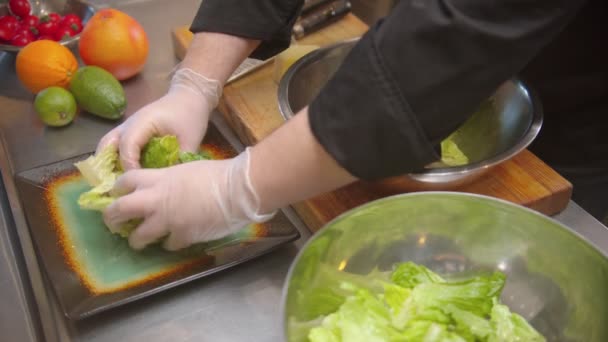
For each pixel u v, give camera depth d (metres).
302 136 0.95
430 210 1.01
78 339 0.99
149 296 1.03
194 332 1.00
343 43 1.25
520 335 0.96
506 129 1.19
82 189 1.14
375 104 0.90
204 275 1.03
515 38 0.89
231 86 1.30
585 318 0.96
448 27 0.88
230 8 1.18
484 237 1.02
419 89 0.90
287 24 1.21
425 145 0.92
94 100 1.25
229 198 1.01
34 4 1.47
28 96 1.32
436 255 1.04
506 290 1.02
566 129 1.32
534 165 1.18
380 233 1.01
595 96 1.29
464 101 0.92
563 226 0.97
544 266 1.00
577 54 1.27
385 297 0.99
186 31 1.41
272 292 1.04
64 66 1.27
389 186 1.10
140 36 1.32
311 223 1.12
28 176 1.15
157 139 1.11
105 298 1.00
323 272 0.98
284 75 1.19
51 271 1.04
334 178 0.97
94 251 1.06
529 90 1.17
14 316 0.97
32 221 1.09
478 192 1.14
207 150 1.20
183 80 1.19
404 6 0.91
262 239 1.08
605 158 1.31
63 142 1.23
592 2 1.22
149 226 1.03
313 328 0.94
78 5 1.47
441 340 0.95
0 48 1.35
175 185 1.03
